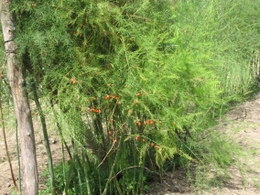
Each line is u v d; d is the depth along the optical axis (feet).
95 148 11.73
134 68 9.68
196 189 11.84
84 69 9.21
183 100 10.77
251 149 14.96
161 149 10.21
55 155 14.44
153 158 12.50
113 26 9.79
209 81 10.74
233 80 17.25
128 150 11.31
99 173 10.85
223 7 17.85
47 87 9.63
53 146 15.35
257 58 24.45
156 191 11.85
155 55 10.19
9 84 9.71
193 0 13.14
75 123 9.16
